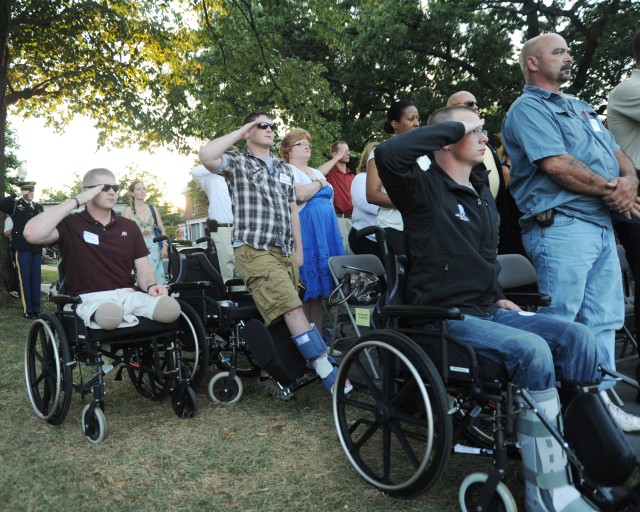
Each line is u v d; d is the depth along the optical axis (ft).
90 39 42.57
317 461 8.87
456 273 7.50
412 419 7.34
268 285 11.18
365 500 7.57
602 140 9.45
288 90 42.45
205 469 8.66
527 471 6.43
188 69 46.19
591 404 5.89
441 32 52.37
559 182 8.93
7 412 11.47
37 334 11.21
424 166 12.04
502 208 12.49
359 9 51.72
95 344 10.17
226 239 16.97
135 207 23.79
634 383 7.07
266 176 11.85
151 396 12.38
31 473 8.56
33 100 46.96
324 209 14.93
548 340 7.25
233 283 13.35
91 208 11.12
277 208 11.71
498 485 6.51
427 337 7.31
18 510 7.45
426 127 7.39
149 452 9.34
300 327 11.17
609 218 9.25
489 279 7.69
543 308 9.29
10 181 93.91
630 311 13.35
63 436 10.16
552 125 9.07
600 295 9.25
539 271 9.37
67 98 46.01
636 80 10.48
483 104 56.18
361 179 15.25
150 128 47.32
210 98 44.37
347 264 12.67
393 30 49.98
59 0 39.68
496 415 6.61
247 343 11.25
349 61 52.85
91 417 9.88
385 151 7.19
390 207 13.21
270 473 8.48
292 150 15.21
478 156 7.79
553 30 54.49
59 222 10.54
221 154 11.28
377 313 8.65
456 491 7.73
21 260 23.81
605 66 53.98
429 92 54.95
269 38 43.04
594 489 6.20
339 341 14.61
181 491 7.97
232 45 41.57
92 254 10.80
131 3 42.39
